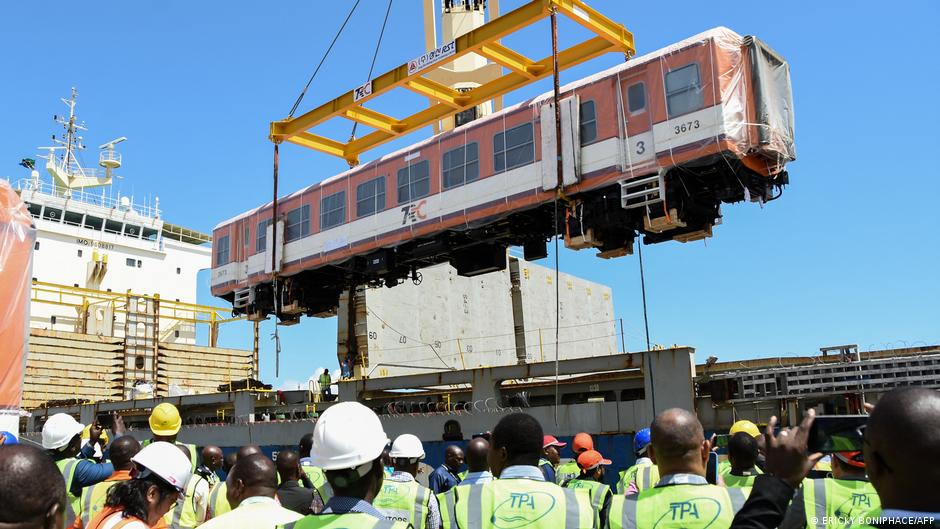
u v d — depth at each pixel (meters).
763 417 15.66
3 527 2.20
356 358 30.08
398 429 20.53
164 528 4.52
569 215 19.86
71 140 45.31
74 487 5.86
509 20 20.09
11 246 11.11
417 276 26.06
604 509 3.96
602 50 21.62
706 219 19.53
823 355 16.14
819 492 4.25
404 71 22.41
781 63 18.47
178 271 45.22
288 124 25.66
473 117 30.27
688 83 17.38
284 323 29.20
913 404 2.01
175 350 37.56
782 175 18.88
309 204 26.03
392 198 23.25
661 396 16.72
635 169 18.08
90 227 42.56
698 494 3.56
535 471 4.21
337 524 3.19
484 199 20.81
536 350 40.03
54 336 33.78
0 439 6.07
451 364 34.12
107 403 29.39
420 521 5.55
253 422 25.03
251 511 3.96
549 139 19.56
